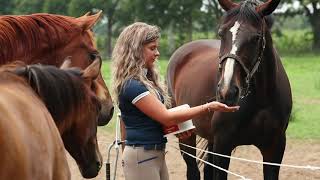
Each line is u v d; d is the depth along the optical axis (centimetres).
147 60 476
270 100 659
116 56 478
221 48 629
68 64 451
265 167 687
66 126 410
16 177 326
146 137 480
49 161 360
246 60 612
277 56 694
